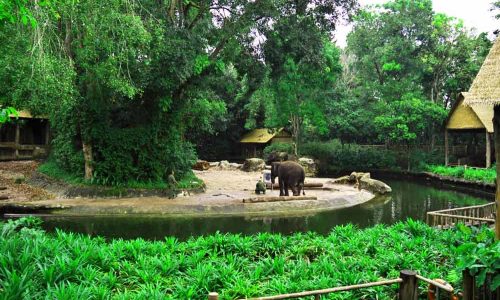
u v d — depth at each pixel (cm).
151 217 1662
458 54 3894
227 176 3127
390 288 725
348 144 4531
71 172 2195
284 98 3600
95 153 2081
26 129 3291
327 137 4619
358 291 707
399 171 3988
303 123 4488
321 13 2147
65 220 1587
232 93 4488
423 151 3981
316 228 1538
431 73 4081
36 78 1324
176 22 2039
